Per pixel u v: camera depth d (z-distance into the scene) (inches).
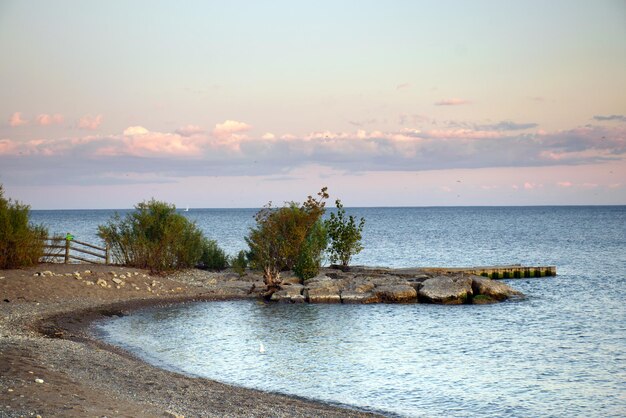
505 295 1379.2
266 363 794.8
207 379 710.5
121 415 480.1
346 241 1667.1
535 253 2630.4
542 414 610.5
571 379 732.0
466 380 724.0
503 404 637.9
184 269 1592.0
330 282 1389.0
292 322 1091.3
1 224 1275.8
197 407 563.8
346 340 942.4
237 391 654.5
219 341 924.0
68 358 703.7
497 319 1135.0
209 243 1761.8
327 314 1176.2
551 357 841.5
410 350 878.4
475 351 873.5
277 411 576.4
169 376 693.3
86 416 460.4
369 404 634.8
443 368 778.2
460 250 2805.1
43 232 1430.9
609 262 2229.3
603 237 3730.3
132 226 1567.4
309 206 1460.4
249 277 1539.1
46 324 971.3
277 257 1433.3
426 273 1605.6
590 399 656.4
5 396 491.5
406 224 6097.4
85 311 1100.5
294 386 695.1
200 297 1327.5
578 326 1066.1
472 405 634.2
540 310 1237.1
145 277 1390.3
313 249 1496.1
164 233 1514.5
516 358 833.5
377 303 1322.6
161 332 982.4
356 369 769.6
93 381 609.3
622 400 652.7
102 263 1503.4
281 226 1437.0
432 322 1103.0
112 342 894.4
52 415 450.3
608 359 829.8
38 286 1188.5
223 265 1723.7
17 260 1305.4
